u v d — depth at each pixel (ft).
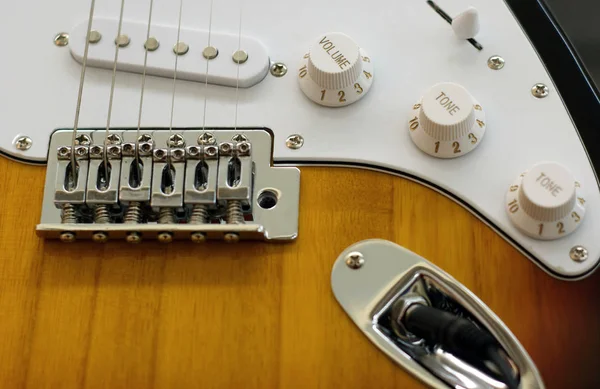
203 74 1.37
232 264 1.28
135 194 1.29
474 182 1.31
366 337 1.25
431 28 1.40
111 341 1.26
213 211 1.31
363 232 1.30
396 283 1.27
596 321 1.24
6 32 1.42
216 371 1.24
